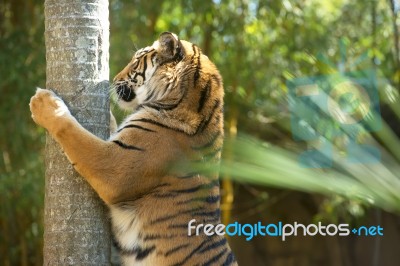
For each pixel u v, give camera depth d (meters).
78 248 4.41
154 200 4.53
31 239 10.08
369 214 10.89
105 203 4.54
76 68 4.46
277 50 9.67
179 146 4.56
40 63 8.78
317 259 12.07
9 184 8.72
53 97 4.40
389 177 2.17
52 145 4.48
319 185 2.12
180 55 4.98
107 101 4.57
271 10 9.49
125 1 9.49
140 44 9.48
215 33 9.75
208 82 4.91
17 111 8.98
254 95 9.27
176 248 4.53
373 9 9.73
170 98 4.78
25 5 9.38
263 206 11.88
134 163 4.39
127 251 4.59
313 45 9.47
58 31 4.49
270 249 12.22
